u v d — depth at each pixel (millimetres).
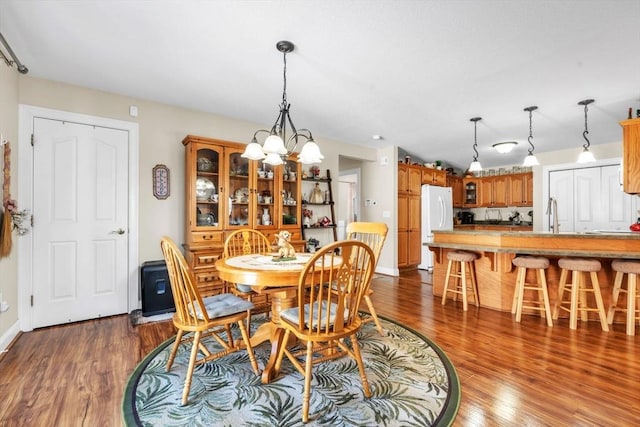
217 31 2043
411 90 2975
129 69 2580
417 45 2203
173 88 2973
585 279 3016
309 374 1562
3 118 2316
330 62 2449
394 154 5312
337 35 2086
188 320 1793
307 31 2043
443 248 3854
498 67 2512
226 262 2143
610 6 1771
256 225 3623
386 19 1913
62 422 1483
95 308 2990
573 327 2742
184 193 3500
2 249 2238
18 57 2379
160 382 1853
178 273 1744
